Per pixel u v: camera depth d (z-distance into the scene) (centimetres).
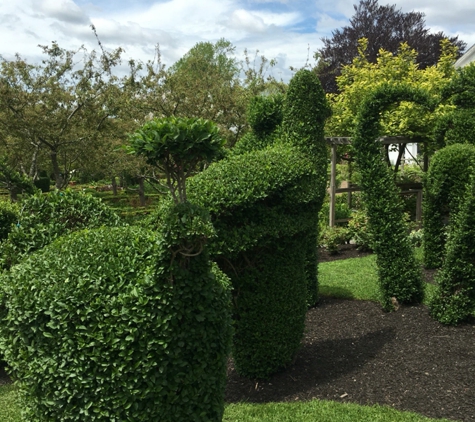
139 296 271
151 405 274
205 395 288
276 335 434
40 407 295
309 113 479
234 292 426
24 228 387
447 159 678
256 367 438
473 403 374
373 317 572
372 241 608
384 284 591
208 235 258
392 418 357
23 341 289
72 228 394
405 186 1237
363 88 1368
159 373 272
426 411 369
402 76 1451
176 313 273
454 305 520
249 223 400
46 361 280
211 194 388
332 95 1550
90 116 1380
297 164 420
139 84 1459
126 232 327
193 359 284
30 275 301
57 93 1319
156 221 409
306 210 431
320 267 903
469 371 421
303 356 479
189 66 1812
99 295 277
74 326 275
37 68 1323
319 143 482
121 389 272
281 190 407
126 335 270
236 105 1502
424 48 2455
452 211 678
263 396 416
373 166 609
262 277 423
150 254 295
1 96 1239
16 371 319
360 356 469
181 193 279
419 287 589
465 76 616
